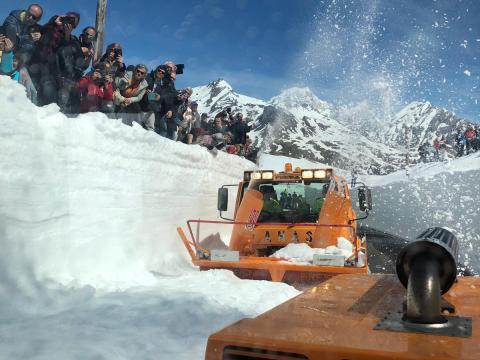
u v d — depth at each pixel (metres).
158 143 7.95
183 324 4.26
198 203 9.55
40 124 5.47
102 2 9.09
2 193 4.86
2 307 4.32
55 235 5.46
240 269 6.90
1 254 4.72
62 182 5.66
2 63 5.64
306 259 6.75
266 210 8.00
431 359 1.28
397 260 1.71
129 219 6.92
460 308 1.76
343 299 1.97
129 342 3.73
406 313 1.64
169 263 7.62
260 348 1.45
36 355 3.33
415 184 20.38
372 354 1.33
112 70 7.48
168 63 8.76
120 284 5.74
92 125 6.38
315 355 1.39
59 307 4.62
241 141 13.82
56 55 6.57
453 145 27.03
